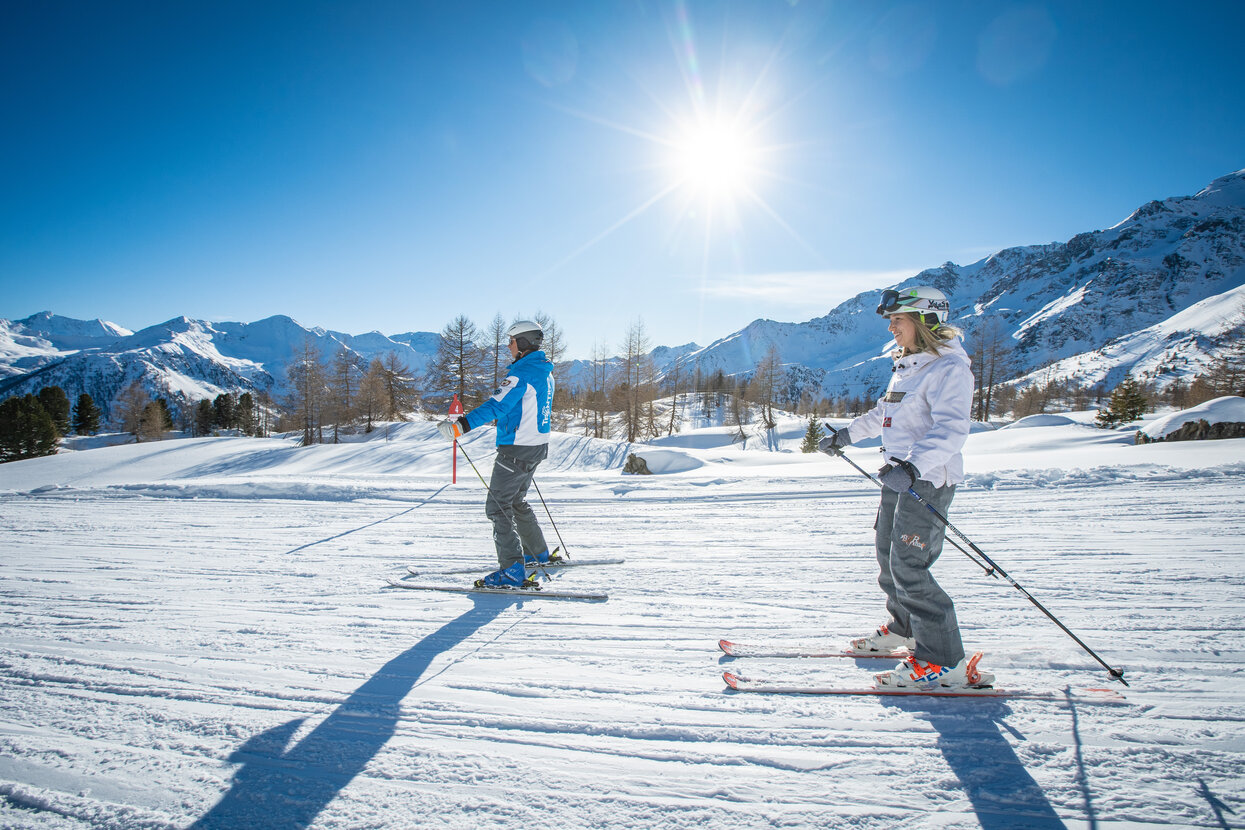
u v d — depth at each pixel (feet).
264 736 7.06
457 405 12.78
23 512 24.29
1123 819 5.38
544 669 8.84
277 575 14.43
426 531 20.10
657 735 6.97
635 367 130.82
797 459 59.98
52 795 5.99
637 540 18.15
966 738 6.80
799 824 5.42
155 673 8.84
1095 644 9.33
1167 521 17.94
